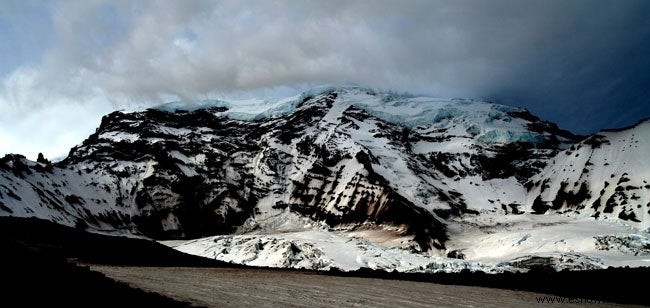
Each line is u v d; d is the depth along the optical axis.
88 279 61.34
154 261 149.25
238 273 130.00
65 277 57.66
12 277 50.78
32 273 54.81
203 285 87.19
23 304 41.69
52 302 44.12
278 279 113.44
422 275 142.00
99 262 134.00
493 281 121.12
